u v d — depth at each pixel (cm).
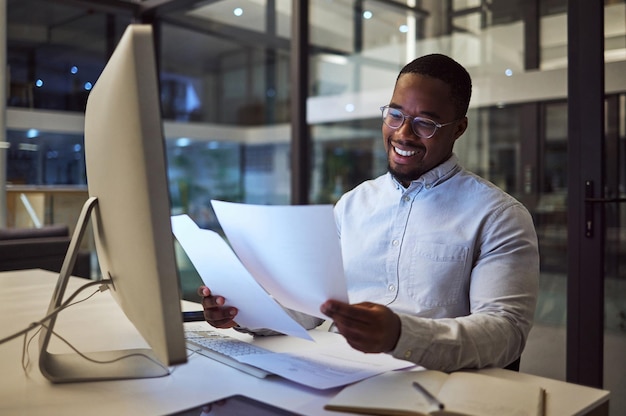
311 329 129
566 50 270
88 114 103
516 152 295
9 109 536
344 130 437
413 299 132
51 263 394
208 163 1200
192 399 85
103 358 103
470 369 98
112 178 80
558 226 269
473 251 128
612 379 242
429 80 127
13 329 128
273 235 87
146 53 69
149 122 69
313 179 441
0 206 490
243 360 99
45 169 575
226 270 95
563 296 262
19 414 78
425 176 135
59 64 590
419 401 78
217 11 466
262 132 1188
